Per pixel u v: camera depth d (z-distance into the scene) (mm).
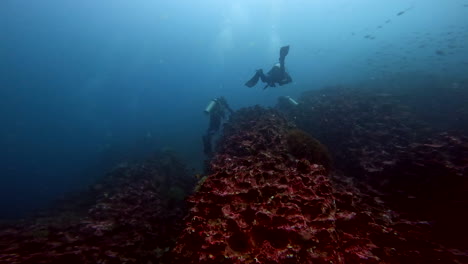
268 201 2693
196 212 2803
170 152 14445
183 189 8562
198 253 2234
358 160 6469
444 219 3496
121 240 4152
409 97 14281
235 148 6418
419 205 3967
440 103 12750
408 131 8625
